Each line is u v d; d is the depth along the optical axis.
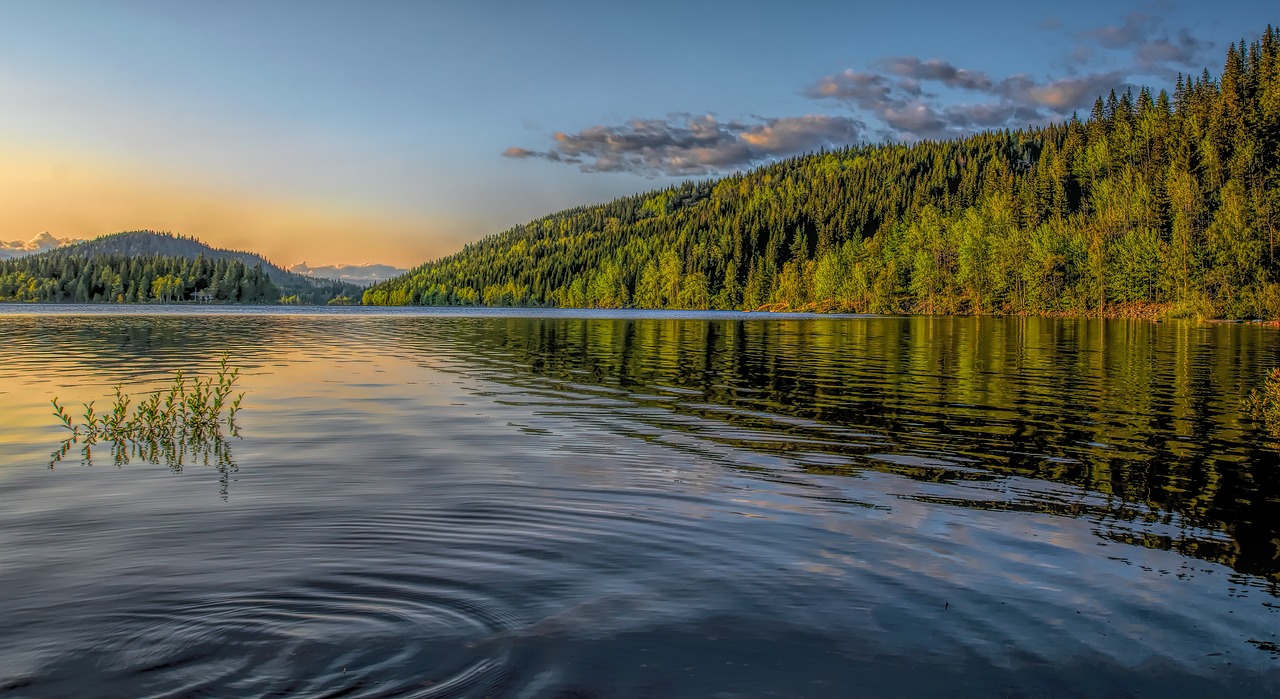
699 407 19.33
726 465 12.49
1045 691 5.27
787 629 6.15
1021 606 6.78
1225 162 124.12
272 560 7.50
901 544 8.47
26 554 7.57
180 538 8.16
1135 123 174.25
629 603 6.60
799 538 8.60
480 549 7.98
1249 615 6.72
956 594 7.02
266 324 70.75
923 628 6.25
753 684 5.23
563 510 9.54
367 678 5.19
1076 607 6.80
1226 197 99.94
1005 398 21.41
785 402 20.41
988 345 46.09
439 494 10.23
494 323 82.94
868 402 20.47
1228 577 7.67
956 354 38.44
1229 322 82.31
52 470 11.48
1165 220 120.56
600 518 9.23
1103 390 23.36
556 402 19.97
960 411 18.91
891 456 13.45
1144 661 5.79
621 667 5.42
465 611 6.36
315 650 5.59
